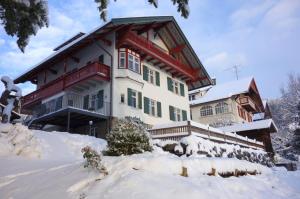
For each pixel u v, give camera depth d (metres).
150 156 7.83
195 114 45.41
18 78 31.34
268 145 31.34
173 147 14.55
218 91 45.84
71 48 24.95
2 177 7.85
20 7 8.14
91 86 24.52
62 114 20.44
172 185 6.38
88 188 6.38
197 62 31.39
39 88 30.98
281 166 24.22
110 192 5.96
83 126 24.56
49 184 6.87
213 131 19.98
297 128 45.62
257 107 52.28
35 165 9.34
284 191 9.80
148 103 25.52
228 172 9.75
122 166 7.16
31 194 6.47
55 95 25.55
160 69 28.66
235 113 42.69
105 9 8.77
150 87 26.42
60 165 8.57
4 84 16.91
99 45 23.45
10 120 16.86
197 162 8.55
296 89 77.94
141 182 6.26
